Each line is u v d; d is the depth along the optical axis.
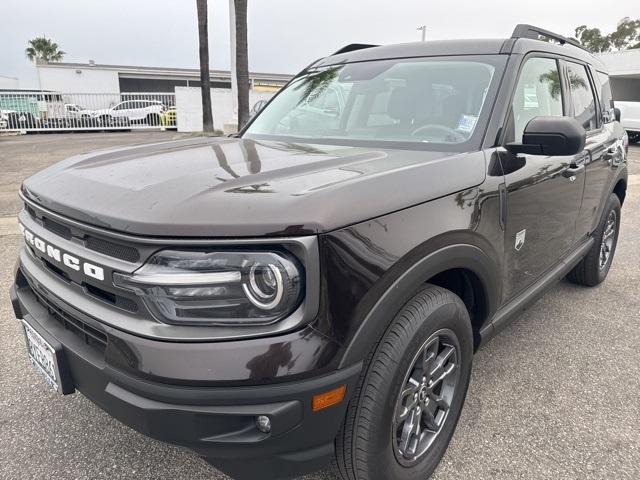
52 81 40.72
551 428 2.52
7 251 5.07
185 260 1.46
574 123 2.19
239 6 13.86
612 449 2.37
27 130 20.39
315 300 1.49
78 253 1.67
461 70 2.68
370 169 1.87
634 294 4.27
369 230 1.61
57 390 1.90
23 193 2.16
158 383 1.49
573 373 3.02
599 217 3.89
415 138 2.51
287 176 1.79
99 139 17.44
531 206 2.53
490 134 2.34
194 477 2.18
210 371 1.45
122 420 1.61
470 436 2.45
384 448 1.80
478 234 2.08
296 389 1.48
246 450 1.52
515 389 2.85
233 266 1.45
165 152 2.34
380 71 2.97
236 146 2.51
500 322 2.48
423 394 2.02
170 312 1.49
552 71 3.06
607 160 3.72
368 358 1.72
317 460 1.63
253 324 1.48
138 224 1.49
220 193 1.60
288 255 1.47
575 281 4.34
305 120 3.01
